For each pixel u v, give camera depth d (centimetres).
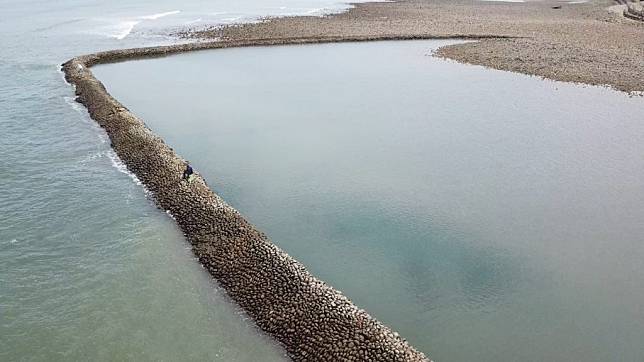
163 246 2588
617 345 2062
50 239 2639
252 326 2077
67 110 4369
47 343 2017
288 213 2911
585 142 3906
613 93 5003
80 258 2503
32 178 3216
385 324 2130
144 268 2430
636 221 2903
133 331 2072
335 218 2873
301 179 3294
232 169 3412
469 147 3806
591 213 2972
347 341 1911
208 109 4512
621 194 3178
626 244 2698
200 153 3638
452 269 2478
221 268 2378
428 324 2145
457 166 3509
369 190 3173
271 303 2141
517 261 2547
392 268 2469
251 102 4700
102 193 3069
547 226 2844
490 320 2177
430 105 4678
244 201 3025
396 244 2653
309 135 3991
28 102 4528
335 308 2055
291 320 2045
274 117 4344
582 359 1997
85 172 3312
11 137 3778
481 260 2547
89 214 2855
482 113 4491
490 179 3338
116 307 2195
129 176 3275
